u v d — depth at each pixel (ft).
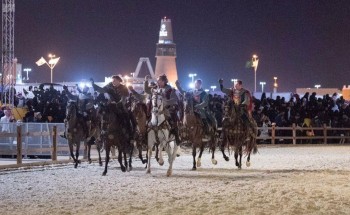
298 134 129.08
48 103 94.07
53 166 74.64
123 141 64.23
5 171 68.23
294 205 42.63
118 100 63.72
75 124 72.23
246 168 72.84
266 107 126.41
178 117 65.36
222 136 70.95
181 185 54.39
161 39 351.67
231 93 70.23
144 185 54.44
